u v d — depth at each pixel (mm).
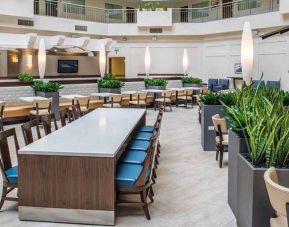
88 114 5555
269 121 2709
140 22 17000
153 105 12672
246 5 16000
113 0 19672
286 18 13141
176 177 4656
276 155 2617
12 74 15055
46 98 8422
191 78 14117
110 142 3490
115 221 3225
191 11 18406
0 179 4363
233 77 15195
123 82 11781
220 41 16422
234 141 3287
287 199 1989
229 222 3275
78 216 3191
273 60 14133
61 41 12352
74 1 17906
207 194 4020
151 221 3273
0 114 7359
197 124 9219
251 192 2559
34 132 7531
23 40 11656
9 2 13328
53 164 3180
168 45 17672
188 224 3227
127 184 3230
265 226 2531
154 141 3430
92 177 3146
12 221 3242
